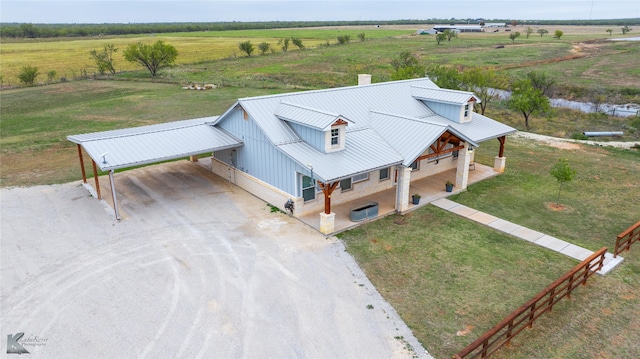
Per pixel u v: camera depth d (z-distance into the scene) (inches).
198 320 509.4
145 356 454.9
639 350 469.1
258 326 499.8
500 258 652.7
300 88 2160.4
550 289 503.5
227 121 928.9
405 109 1012.5
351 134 847.1
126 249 669.9
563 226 757.9
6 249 669.3
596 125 1512.1
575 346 474.6
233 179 944.9
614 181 965.2
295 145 776.3
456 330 498.0
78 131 1408.7
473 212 810.2
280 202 810.2
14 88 2272.4
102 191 904.9
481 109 1658.5
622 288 577.3
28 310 529.0
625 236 681.0
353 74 2576.3
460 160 894.4
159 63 2719.0
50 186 937.5
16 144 1272.1
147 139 871.7
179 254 655.8
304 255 653.9
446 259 648.4
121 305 537.0
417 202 834.2
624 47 3609.7
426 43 4399.6
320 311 526.6
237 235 714.8
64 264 629.3
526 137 1334.9
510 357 458.6
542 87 1985.7
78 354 458.6
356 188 855.7
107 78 2554.1
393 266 627.8
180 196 879.1
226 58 3545.8
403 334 490.0
